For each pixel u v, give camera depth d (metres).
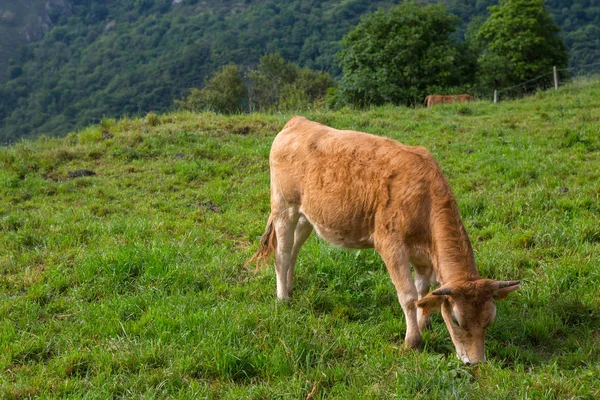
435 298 4.60
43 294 6.25
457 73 27.83
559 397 4.28
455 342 4.76
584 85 19.50
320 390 4.58
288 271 6.33
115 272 6.62
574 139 11.24
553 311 5.79
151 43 100.75
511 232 7.63
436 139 12.31
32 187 10.17
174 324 5.48
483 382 4.50
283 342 5.05
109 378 4.74
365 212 5.31
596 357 4.99
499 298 4.62
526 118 14.23
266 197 9.49
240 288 6.41
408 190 5.07
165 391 4.56
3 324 5.63
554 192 8.66
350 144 5.54
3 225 8.36
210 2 118.19
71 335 5.43
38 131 73.50
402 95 25.81
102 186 10.26
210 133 13.04
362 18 28.97
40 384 4.66
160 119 14.30
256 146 12.18
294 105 18.06
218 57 84.00
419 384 4.49
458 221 5.00
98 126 13.98
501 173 9.77
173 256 7.07
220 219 8.60
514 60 34.16
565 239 7.28
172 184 10.29
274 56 55.88
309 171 5.75
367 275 6.66
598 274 6.32
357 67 28.28
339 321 5.74
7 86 90.19
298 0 108.06
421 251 5.14
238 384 4.76
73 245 7.66
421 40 27.36
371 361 4.90
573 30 75.94
